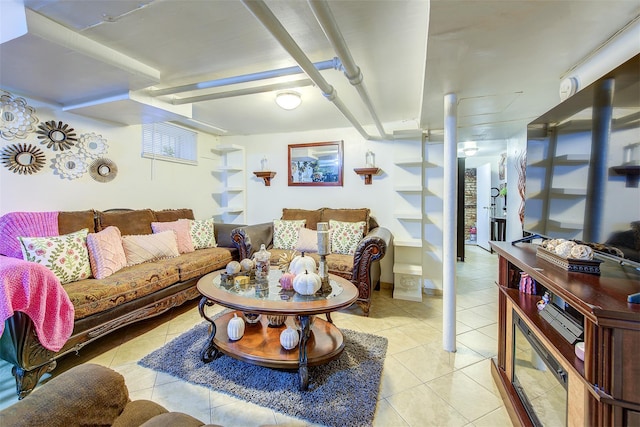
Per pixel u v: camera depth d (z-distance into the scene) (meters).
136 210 3.18
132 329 2.54
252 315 2.24
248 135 4.62
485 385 1.75
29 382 1.65
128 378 1.81
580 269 1.16
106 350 2.17
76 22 1.60
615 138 1.09
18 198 2.39
